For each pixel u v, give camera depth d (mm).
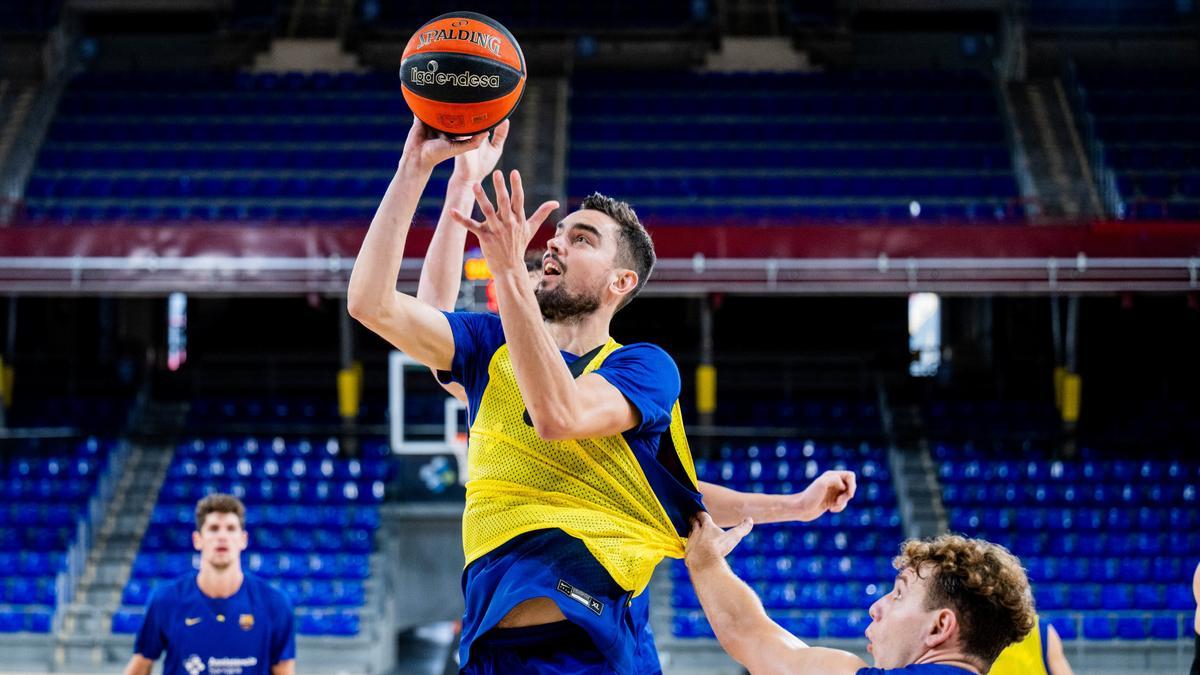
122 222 14859
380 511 15039
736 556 14320
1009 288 14602
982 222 14891
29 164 18047
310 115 19266
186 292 14867
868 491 15398
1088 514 14930
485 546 2518
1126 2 20281
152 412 17281
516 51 2570
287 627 5383
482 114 2523
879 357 18609
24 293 14984
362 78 19906
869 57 20875
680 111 19312
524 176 17734
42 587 13617
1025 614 2736
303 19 21172
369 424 16859
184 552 14547
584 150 18438
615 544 2506
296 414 17047
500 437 2559
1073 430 16234
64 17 20344
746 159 18297
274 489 15336
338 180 17734
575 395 2355
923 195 17672
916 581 2791
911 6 20625
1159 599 13547
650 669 2662
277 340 19141
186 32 21484
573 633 2494
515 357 2305
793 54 20797
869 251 14680
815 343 18969
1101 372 18359
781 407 17188
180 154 18375
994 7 20438
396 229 2518
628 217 2758
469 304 10805
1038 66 19922
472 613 2525
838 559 14156
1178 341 18250
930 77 19984
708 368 15633
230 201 17500
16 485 15375
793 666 2730
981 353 18922
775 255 14711
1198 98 18922
